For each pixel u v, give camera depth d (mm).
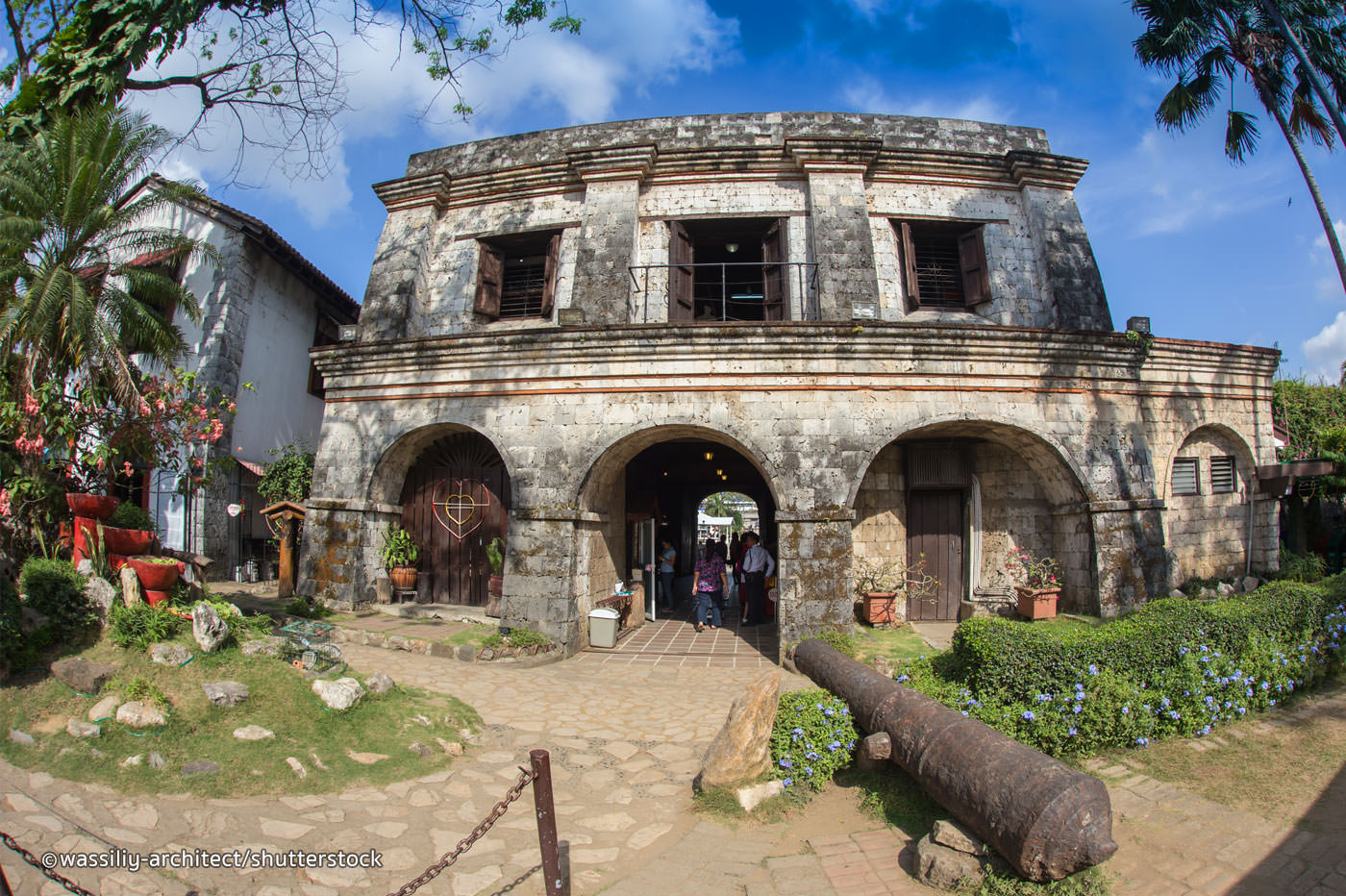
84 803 4816
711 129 14188
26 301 8234
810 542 10797
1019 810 4355
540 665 10602
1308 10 11102
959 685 6875
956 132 14359
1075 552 11883
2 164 8734
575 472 11492
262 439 16656
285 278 17641
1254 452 13094
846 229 12859
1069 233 13609
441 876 4730
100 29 9617
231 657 6703
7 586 6438
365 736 6383
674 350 11305
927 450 13070
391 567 13062
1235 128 12375
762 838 5375
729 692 9367
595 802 6000
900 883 4695
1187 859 4820
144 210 9797
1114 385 11914
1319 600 8648
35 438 7668
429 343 12094
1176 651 7047
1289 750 6402
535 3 11156
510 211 14438
